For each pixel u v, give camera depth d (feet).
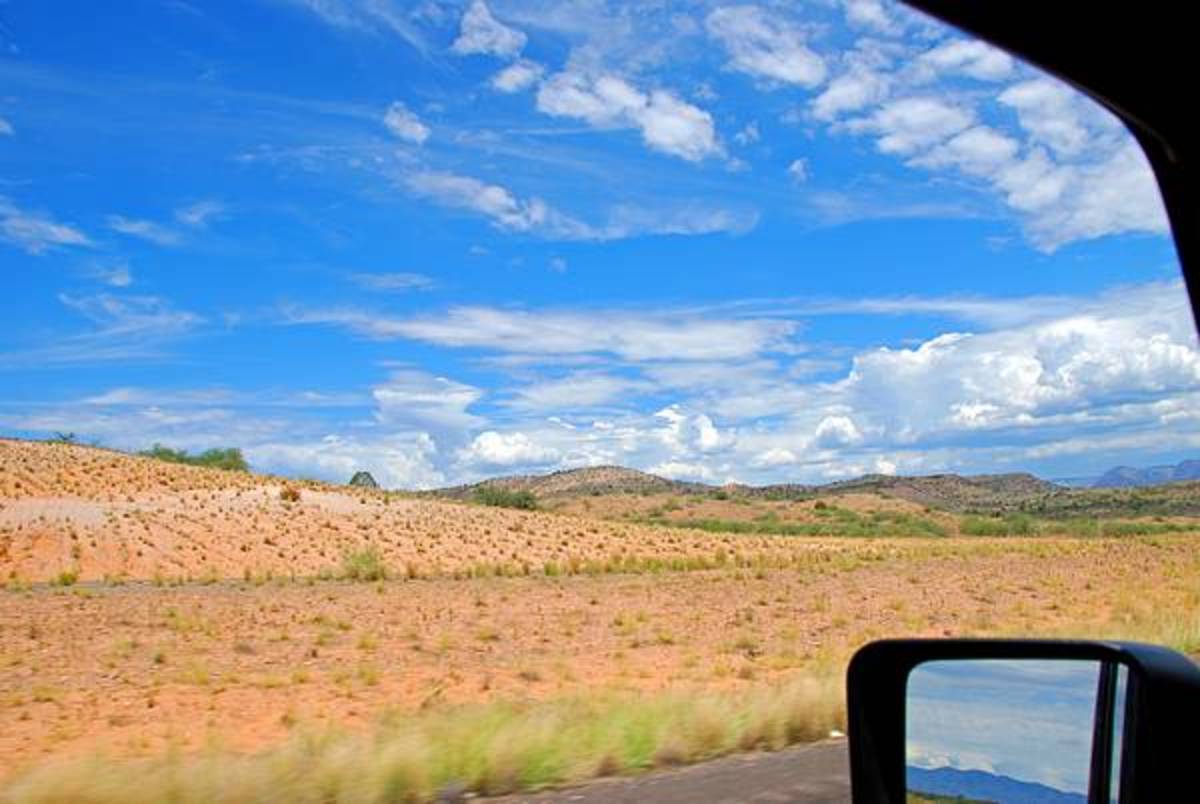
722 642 102.27
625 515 552.82
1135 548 227.61
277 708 69.36
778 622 118.93
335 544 253.24
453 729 46.85
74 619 122.31
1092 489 498.28
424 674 83.35
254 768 40.45
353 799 38.63
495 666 87.66
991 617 121.60
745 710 49.75
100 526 241.55
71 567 211.61
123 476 307.37
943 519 468.75
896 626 114.62
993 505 579.07
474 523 300.81
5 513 243.60
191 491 299.79
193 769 40.19
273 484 328.90
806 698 51.34
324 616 120.67
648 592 152.05
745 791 35.91
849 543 305.32
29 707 70.49
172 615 123.03
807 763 41.27
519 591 155.02
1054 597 140.97
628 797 35.99
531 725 46.29
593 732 44.55
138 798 38.04
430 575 187.83
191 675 80.74
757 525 407.44
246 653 96.99
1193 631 76.69
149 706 70.59
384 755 40.57
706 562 202.18
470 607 135.44
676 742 43.91
